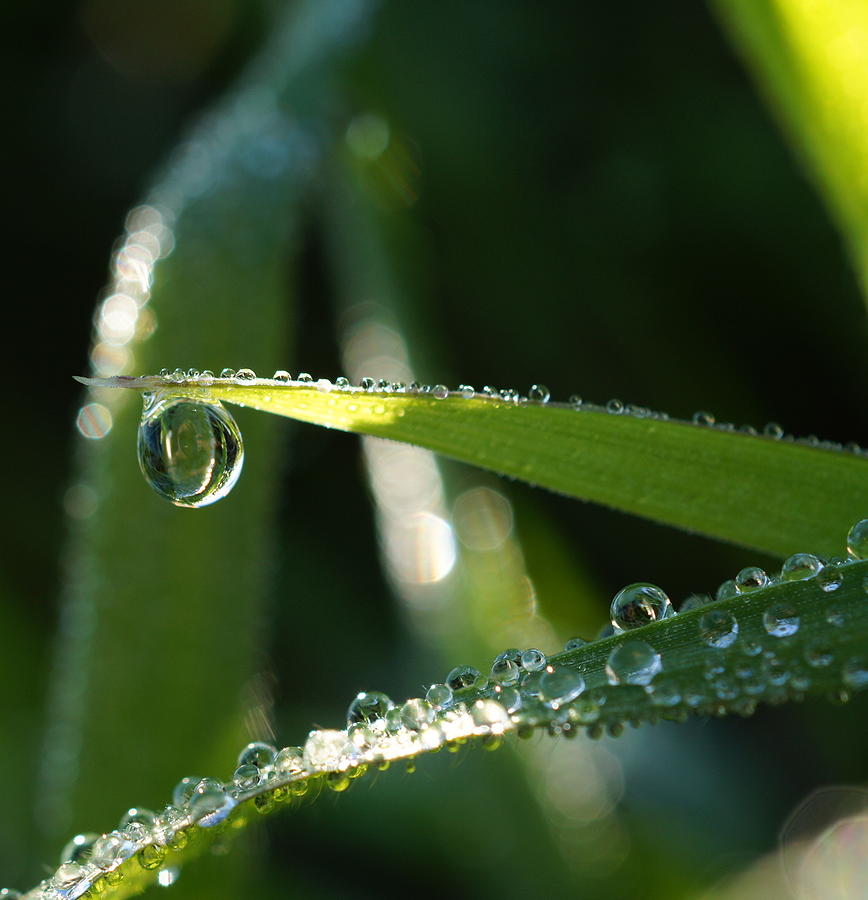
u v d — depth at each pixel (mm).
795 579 95
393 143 154
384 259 140
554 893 119
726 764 135
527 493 142
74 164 169
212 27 174
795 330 150
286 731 133
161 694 111
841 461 98
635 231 155
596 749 128
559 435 98
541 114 158
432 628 125
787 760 135
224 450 101
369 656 145
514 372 155
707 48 154
